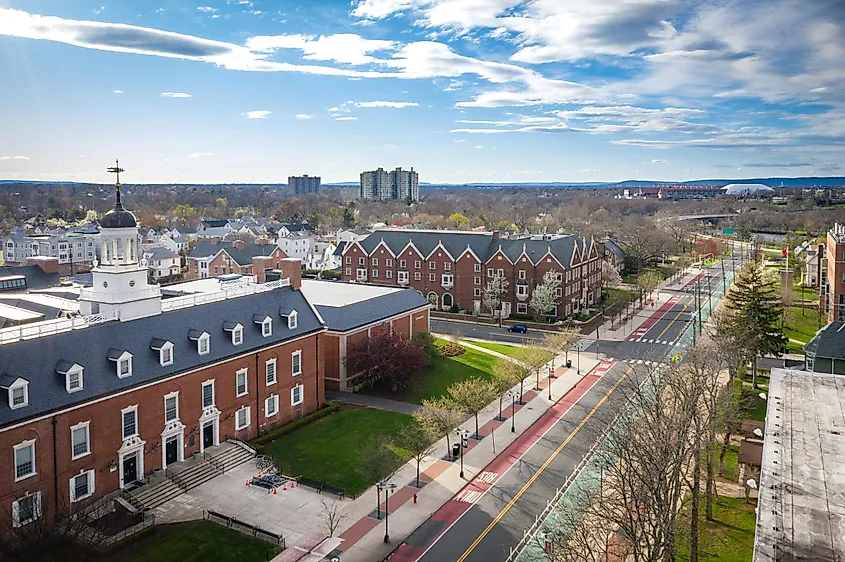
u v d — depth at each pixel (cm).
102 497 4950
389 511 5147
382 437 6512
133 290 5684
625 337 10925
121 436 5097
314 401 7175
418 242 13388
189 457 5700
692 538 4119
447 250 12988
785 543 2361
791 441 3378
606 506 4256
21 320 6238
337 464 5919
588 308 13238
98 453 4928
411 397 7756
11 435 4344
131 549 4453
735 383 8119
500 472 5856
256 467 5797
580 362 9388
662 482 3844
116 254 5781
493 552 4578
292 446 6284
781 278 13238
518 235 14250
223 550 4491
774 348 7756
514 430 6831
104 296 5612
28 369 4622
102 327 5291
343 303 8688
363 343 8050
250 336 6412
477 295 12825
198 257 15700
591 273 13500
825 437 3441
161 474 5372
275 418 6631
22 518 4409
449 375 8581
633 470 4034
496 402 7719
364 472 5762
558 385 8338
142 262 6016
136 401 5194
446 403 6631
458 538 4769
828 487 2828
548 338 9469
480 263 12700
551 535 4281
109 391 4962
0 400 4381
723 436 6412
